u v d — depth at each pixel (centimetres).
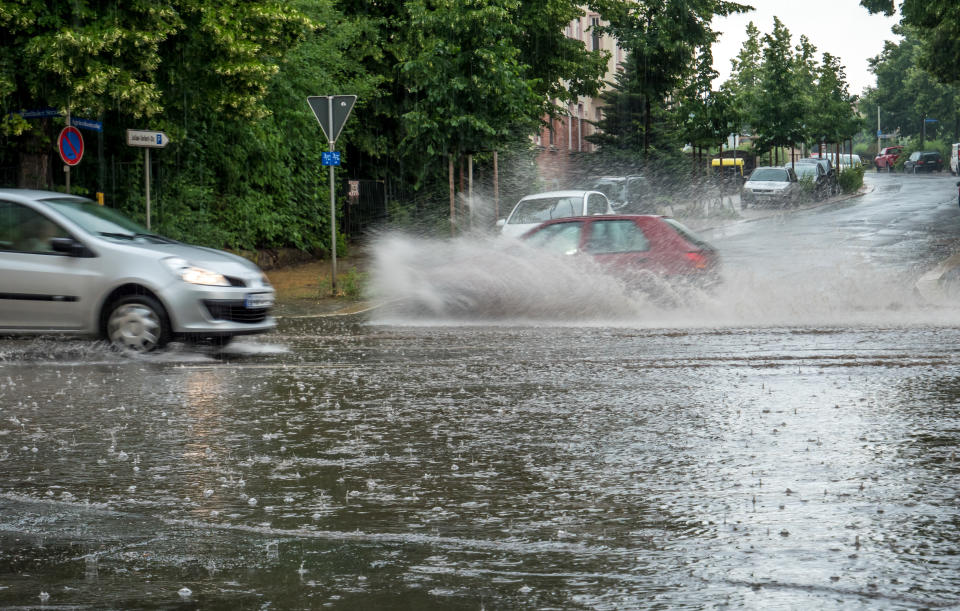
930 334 1508
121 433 922
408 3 2909
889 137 17675
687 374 1189
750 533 609
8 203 1495
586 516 650
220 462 809
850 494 689
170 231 2750
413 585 527
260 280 1520
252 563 564
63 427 949
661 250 1869
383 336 1636
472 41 2873
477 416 973
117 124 2680
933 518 635
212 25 2342
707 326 1650
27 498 708
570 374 1208
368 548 591
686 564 556
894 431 877
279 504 689
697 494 695
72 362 1361
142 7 2202
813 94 8744
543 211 2778
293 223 3366
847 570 543
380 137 4147
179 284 1435
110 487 737
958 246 3416
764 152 7088
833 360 1275
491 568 553
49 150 2467
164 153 2852
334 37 3559
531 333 1627
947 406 984
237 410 1023
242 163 3116
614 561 562
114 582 535
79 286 1446
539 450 833
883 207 6053
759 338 1489
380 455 826
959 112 13938
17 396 1112
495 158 3169
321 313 2073
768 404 1002
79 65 2141
